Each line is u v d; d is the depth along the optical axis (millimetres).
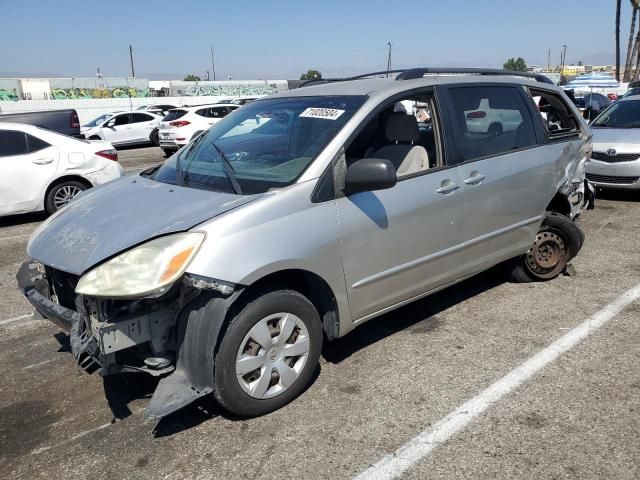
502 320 4359
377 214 3455
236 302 2988
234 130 4098
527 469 2680
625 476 2609
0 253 6934
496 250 4426
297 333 3209
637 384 3379
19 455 2936
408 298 3838
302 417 3150
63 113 10977
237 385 2984
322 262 3205
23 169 8273
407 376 3557
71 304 3350
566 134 5086
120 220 3207
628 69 34906
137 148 22938
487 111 4352
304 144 3486
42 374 3803
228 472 2738
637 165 8156
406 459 2781
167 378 2973
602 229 6996
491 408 3182
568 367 3609
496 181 4227
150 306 2926
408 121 3977
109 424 3182
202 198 3258
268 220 3016
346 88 3947
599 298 4734
